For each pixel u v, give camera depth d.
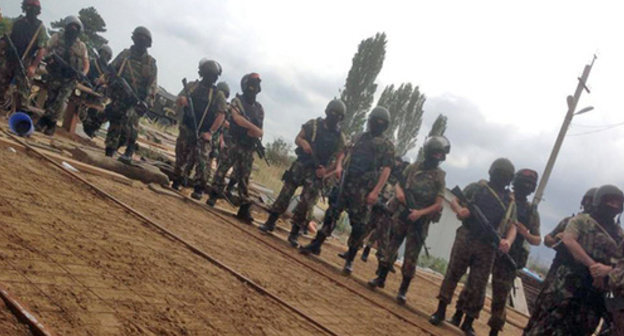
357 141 7.89
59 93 9.78
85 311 2.89
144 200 6.87
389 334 4.96
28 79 9.84
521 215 6.89
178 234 5.54
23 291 2.86
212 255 5.19
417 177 7.36
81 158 7.89
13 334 2.39
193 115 8.58
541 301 4.68
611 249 4.40
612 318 4.04
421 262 18.11
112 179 7.62
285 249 7.52
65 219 4.51
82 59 9.99
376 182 7.72
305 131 8.20
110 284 3.41
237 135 8.57
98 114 10.98
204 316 3.47
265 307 4.18
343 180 7.78
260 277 5.10
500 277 6.81
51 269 3.29
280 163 28.62
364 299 6.22
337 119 8.10
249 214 8.76
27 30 9.66
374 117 7.80
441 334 5.95
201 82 8.73
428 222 7.27
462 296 6.77
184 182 9.00
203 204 8.48
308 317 4.29
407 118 52.06
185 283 4.00
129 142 8.50
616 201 4.54
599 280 4.26
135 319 3.03
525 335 4.78
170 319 3.21
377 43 44.75
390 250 7.45
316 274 6.60
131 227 5.09
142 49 8.64
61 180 6.01
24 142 7.37
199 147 8.71
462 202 6.72
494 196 6.68
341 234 17.02
